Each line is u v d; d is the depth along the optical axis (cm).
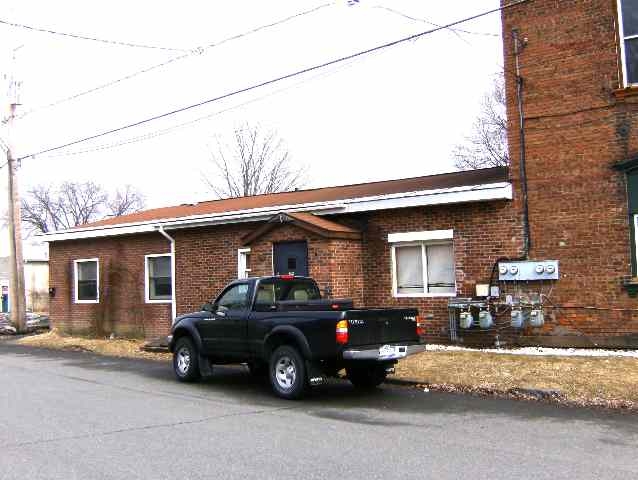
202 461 662
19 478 604
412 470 623
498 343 1373
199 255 1917
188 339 1231
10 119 2439
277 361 1050
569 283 1313
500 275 1376
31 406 981
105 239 2198
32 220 6069
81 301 2272
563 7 1339
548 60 1351
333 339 970
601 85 1296
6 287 4466
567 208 1321
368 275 1578
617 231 1272
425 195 1449
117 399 1045
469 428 804
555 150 1338
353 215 1606
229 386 1183
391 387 1121
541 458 662
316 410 939
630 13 1288
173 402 1017
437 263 1505
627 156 1265
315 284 1230
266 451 701
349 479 596
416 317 1068
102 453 694
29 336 2309
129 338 2050
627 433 768
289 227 1580
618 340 1259
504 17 1402
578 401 946
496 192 1359
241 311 1134
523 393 1002
